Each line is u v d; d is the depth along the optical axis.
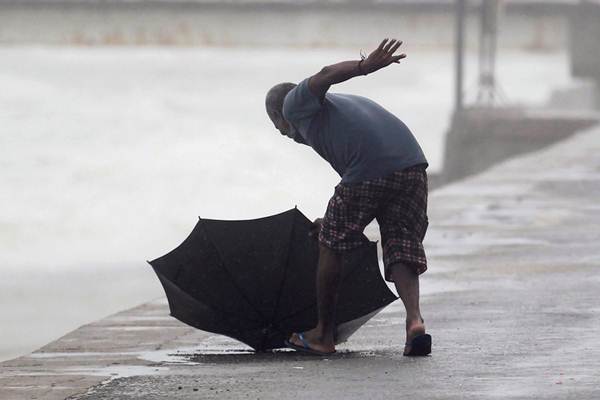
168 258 17.73
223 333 17.98
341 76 16.77
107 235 61.00
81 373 16.41
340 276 17.42
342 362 16.89
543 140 90.81
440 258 27.48
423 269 17.30
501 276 24.80
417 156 17.20
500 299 22.05
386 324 20.12
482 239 30.69
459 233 31.84
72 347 18.55
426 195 17.34
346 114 17.17
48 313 39.56
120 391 15.09
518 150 91.12
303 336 17.72
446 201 39.75
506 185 44.75
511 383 15.07
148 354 17.97
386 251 17.36
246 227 17.80
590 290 22.89
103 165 75.25
